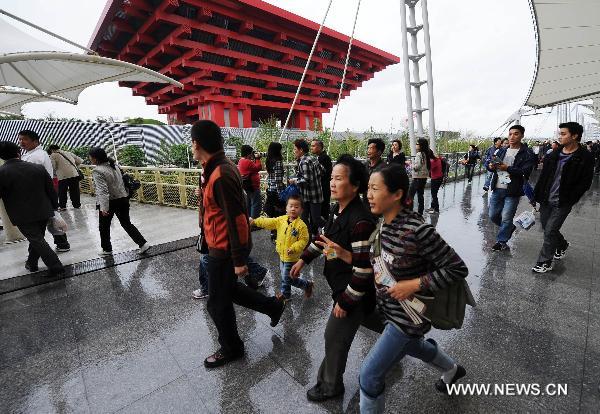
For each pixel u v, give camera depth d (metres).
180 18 38.78
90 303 3.31
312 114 65.31
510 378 2.08
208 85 47.19
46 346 2.61
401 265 1.39
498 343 2.45
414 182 6.86
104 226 4.54
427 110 9.38
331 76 63.28
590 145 16.75
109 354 2.48
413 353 1.62
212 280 2.19
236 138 19.48
